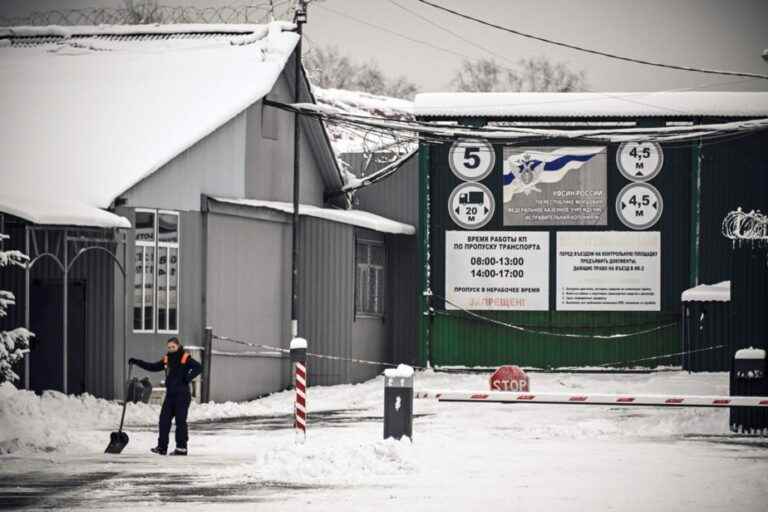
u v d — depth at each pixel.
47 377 41.12
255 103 48.09
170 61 49.59
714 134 49.09
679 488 20.86
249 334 46.81
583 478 22.22
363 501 19.19
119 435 27.52
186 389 27.20
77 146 43.44
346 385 50.47
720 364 51.50
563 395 28.72
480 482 21.59
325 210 50.72
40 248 40.84
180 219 43.84
